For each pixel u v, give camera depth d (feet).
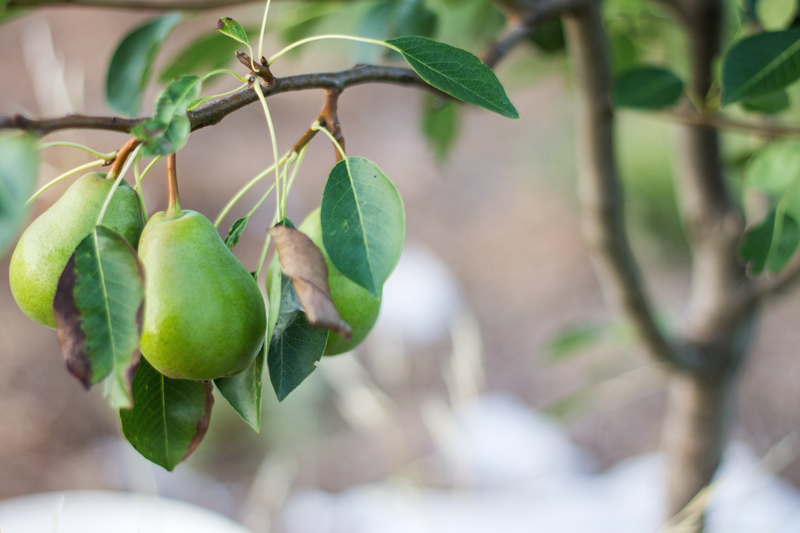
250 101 3.43
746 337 5.46
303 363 3.47
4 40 21.88
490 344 15.74
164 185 17.19
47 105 8.17
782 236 4.09
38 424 12.79
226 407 12.90
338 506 10.61
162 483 12.17
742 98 3.75
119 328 3.26
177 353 3.39
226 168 19.40
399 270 16.12
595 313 16.10
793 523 8.12
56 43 22.00
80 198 3.45
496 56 4.03
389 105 23.80
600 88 4.25
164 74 4.39
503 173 20.75
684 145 5.01
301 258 3.34
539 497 9.75
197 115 3.38
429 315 14.97
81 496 8.01
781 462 7.01
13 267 3.47
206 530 7.28
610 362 6.91
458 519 8.67
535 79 6.33
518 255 18.12
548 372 14.67
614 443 13.29
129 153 3.48
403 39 3.49
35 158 3.15
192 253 3.40
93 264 3.27
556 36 4.90
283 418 12.69
